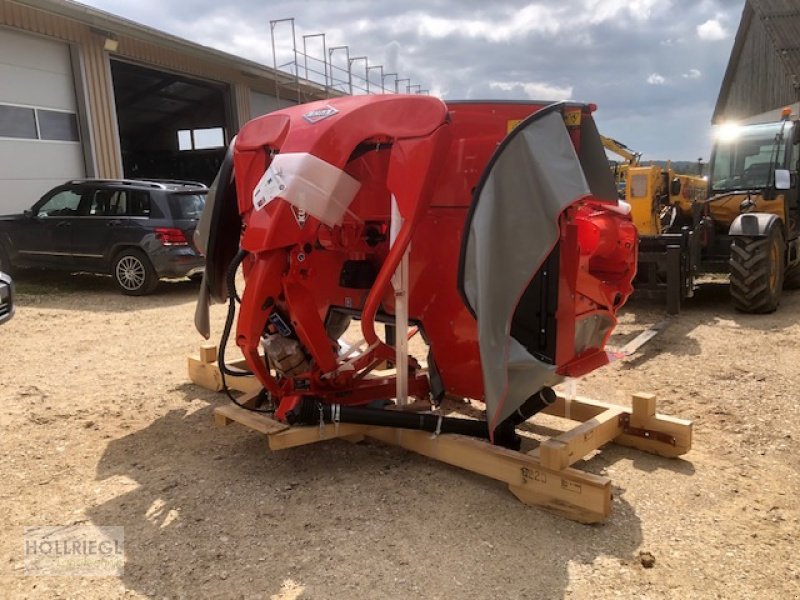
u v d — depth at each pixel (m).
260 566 2.76
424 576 2.68
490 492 3.37
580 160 3.40
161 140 23.17
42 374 5.52
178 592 2.60
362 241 3.73
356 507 3.23
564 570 2.72
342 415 3.48
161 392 5.04
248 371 4.50
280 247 3.31
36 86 11.88
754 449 3.93
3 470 3.69
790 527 3.06
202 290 4.20
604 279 4.14
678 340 6.49
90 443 4.07
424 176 3.13
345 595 2.57
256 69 17.95
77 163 12.82
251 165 3.69
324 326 3.83
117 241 9.46
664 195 9.33
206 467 3.71
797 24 23.41
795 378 5.16
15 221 10.27
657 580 2.66
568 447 3.19
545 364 2.96
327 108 3.44
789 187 7.82
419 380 3.84
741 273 7.46
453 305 3.47
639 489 3.43
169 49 14.80
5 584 2.66
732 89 28.38
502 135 3.35
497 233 2.85
